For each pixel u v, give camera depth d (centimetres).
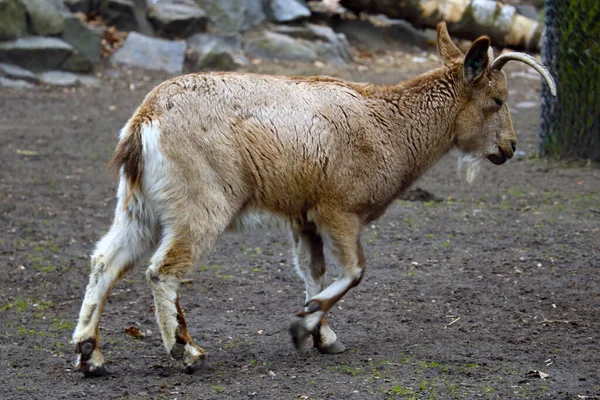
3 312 929
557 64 1597
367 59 2655
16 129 1880
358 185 786
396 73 2505
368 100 816
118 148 747
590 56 1554
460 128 865
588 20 1538
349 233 784
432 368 757
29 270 1078
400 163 820
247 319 920
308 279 831
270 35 2600
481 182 1534
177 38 2547
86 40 2380
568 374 741
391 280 1040
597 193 1426
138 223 748
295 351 813
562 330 865
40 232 1242
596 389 705
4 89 2180
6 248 1161
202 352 750
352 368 759
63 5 2419
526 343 827
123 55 2417
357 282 788
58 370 762
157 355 808
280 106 765
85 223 1298
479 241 1193
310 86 793
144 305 968
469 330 870
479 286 1012
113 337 859
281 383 721
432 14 2600
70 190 1473
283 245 1210
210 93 748
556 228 1242
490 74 863
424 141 841
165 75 2381
